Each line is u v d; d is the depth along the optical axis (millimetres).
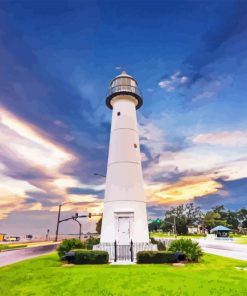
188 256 17891
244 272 14328
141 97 26297
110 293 10156
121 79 26141
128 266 15680
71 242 20250
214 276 12836
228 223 131250
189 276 12711
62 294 10156
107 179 23391
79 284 11391
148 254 17125
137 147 24375
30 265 16984
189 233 115812
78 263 16891
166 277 12445
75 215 49156
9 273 14094
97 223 58344
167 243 22078
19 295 10164
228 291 10320
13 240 65062
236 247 39594
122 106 25203
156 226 130750
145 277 12453
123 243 20453
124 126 24344
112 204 21750
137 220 21188
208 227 114188
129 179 22344
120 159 23047
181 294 10008
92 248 20500
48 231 71188
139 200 22062
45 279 12500
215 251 31625
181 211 113625
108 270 14156
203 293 10094
